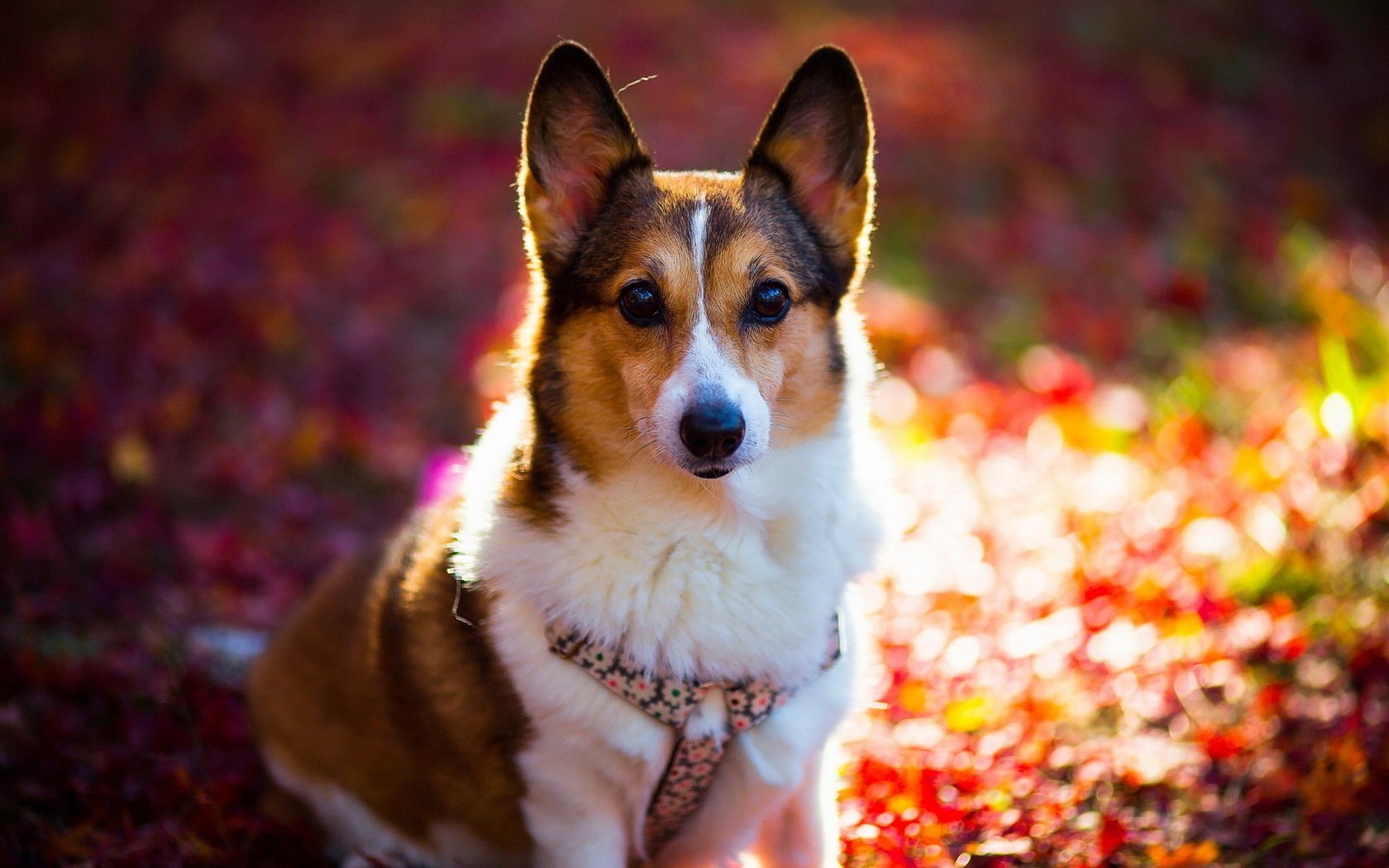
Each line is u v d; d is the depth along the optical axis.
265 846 3.71
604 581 2.97
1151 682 4.46
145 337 7.32
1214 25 13.91
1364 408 6.05
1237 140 11.37
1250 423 6.33
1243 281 8.71
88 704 4.38
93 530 5.58
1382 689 4.34
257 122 10.11
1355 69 13.77
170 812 3.79
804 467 3.10
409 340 7.66
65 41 11.32
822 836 3.31
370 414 6.81
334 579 3.79
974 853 3.51
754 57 11.43
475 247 8.73
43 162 9.58
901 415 6.70
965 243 9.01
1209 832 3.70
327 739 3.63
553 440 3.11
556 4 12.30
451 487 3.76
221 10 11.98
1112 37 13.15
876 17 12.76
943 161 10.09
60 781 3.91
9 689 4.40
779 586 3.04
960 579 5.16
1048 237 9.20
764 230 3.21
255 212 8.95
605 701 2.96
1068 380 6.91
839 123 3.38
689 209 3.19
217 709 4.22
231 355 7.28
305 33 11.61
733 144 10.02
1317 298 8.08
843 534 3.15
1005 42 12.59
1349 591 4.99
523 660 3.02
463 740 3.22
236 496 6.03
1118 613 4.84
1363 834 3.69
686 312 3.09
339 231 8.77
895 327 7.52
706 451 2.86
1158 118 11.49
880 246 8.83
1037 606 4.98
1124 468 6.11
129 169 9.43
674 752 3.03
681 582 2.98
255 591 5.29
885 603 4.96
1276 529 5.27
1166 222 9.71
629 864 3.37
